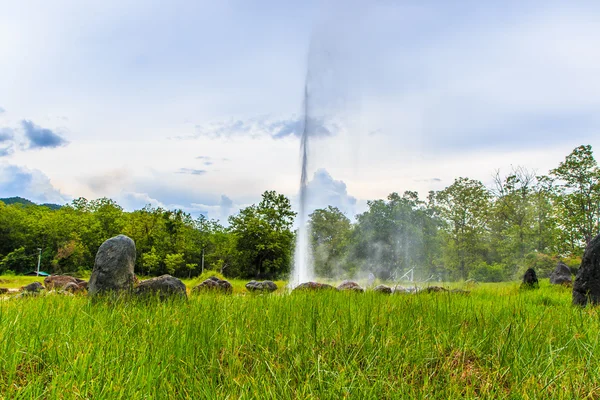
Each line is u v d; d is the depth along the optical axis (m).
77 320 6.03
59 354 4.36
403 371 4.09
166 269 63.88
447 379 3.72
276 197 55.94
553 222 39.22
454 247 41.91
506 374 3.97
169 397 3.38
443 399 3.45
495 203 45.03
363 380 3.59
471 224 44.75
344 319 5.91
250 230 52.59
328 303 7.81
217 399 3.28
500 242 41.69
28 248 70.69
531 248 40.34
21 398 3.31
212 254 67.75
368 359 4.23
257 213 55.88
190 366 3.99
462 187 46.00
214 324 5.65
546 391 3.43
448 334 5.12
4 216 70.25
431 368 4.10
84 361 3.94
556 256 38.31
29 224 69.44
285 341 4.91
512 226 41.62
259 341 4.99
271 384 3.66
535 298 11.46
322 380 3.62
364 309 6.43
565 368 3.91
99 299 8.16
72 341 4.77
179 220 60.69
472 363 4.46
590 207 37.97
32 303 7.91
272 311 6.73
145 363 4.04
